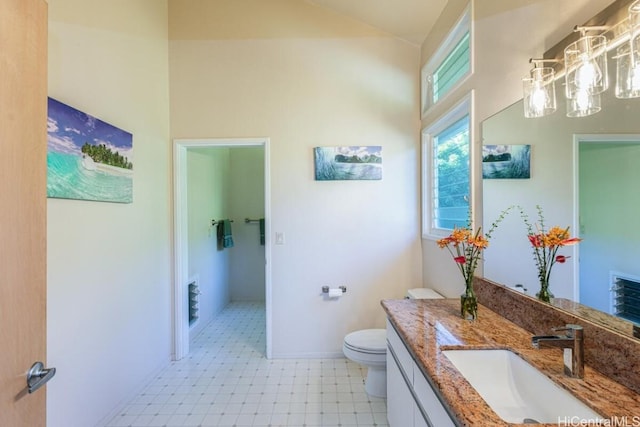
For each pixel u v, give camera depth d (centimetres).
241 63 275
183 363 269
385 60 276
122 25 210
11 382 86
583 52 105
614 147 95
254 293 450
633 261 88
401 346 151
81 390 171
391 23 262
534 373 106
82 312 172
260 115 275
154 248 250
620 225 92
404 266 278
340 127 276
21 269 90
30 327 94
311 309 277
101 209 188
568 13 116
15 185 88
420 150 276
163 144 265
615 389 90
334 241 277
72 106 166
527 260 138
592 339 102
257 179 448
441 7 227
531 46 137
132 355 219
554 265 121
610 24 98
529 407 107
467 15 192
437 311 168
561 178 117
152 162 247
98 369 184
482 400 89
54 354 154
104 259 190
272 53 276
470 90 187
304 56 276
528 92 131
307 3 276
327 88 276
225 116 275
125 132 210
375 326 278
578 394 88
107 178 191
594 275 103
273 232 276
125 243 212
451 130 236
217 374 251
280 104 275
